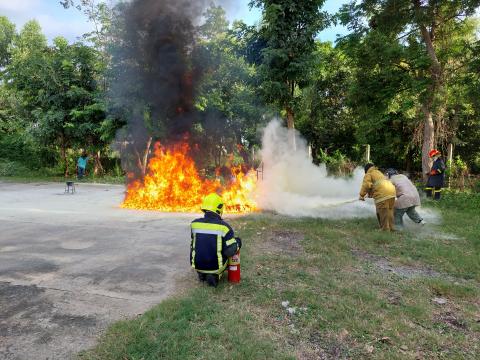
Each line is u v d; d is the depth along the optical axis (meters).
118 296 4.03
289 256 5.49
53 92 19.14
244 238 6.52
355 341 3.13
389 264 5.27
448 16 13.41
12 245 6.12
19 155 24.48
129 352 2.90
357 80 14.66
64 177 20.83
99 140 20.09
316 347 3.03
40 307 3.74
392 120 19.75
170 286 4.32
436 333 3.29
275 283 4.40
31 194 13.55
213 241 4.19
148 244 6.22
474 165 19.91
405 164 21.89
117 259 5.36
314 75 13.14
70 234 6.93
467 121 18.62
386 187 7.09
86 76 19.45
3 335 3.18
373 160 22.12
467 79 13.08
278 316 3.57
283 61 12.37
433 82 13.07
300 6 12.28
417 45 13.43
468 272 4.99
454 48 13.98
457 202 10.66
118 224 7.89
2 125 24.67
